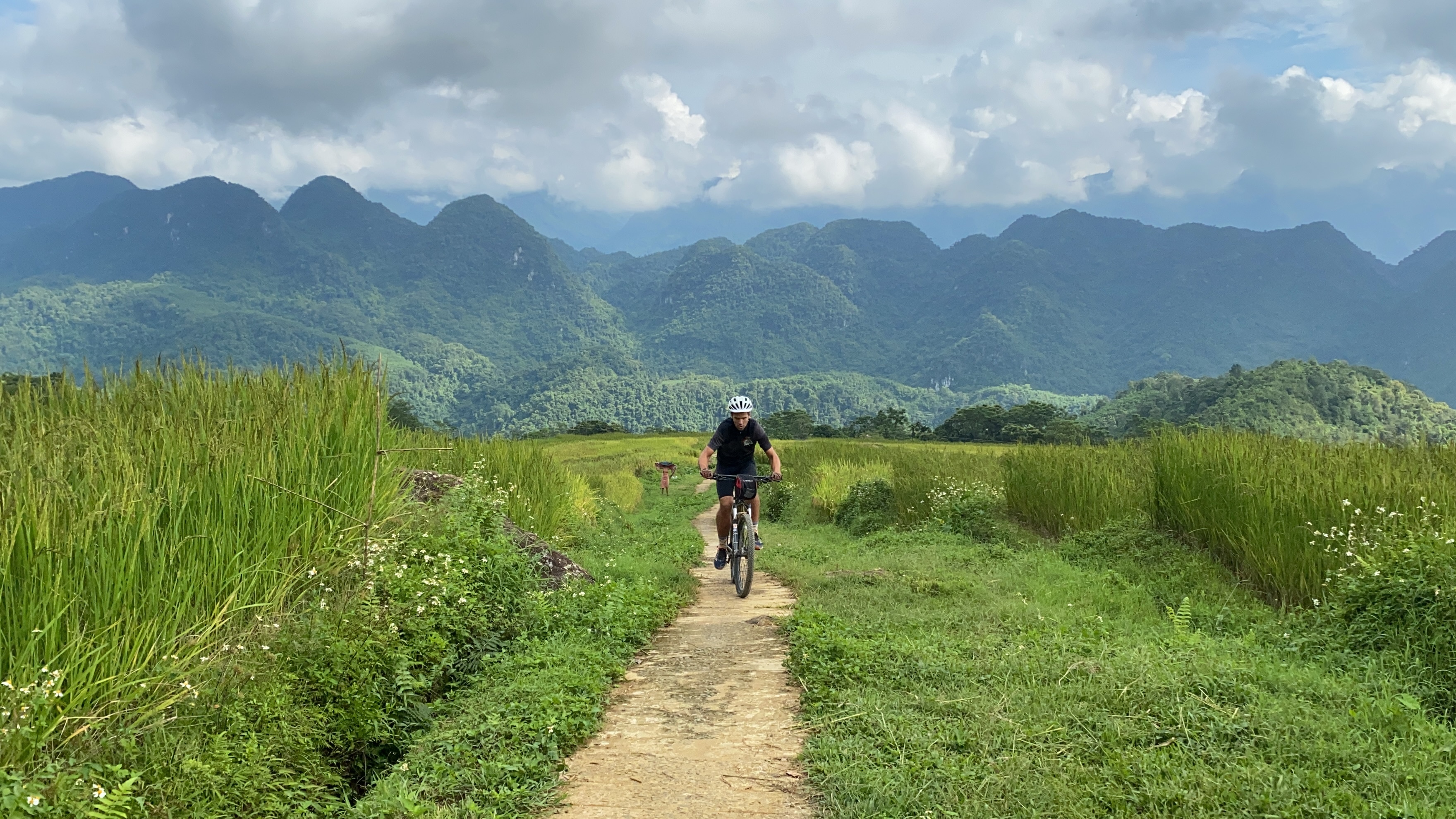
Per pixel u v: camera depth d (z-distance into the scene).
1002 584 9.19
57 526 4.01
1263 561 8.19
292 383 6.91
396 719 4.55
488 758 3.99
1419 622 5.48
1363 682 5.02
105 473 4.50
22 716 3.19
